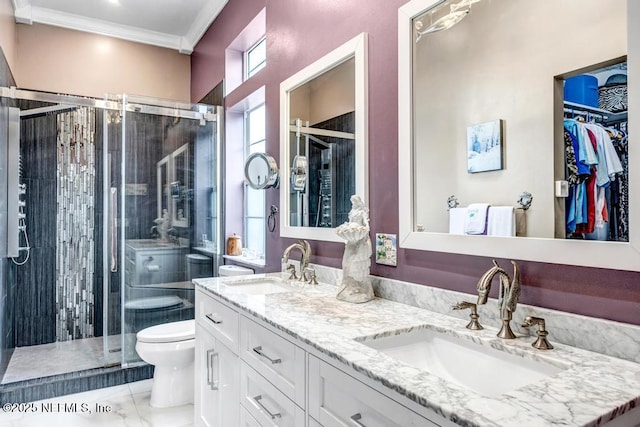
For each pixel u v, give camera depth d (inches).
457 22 53.7
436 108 56.4
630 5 37.1
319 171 81.7
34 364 114.1
